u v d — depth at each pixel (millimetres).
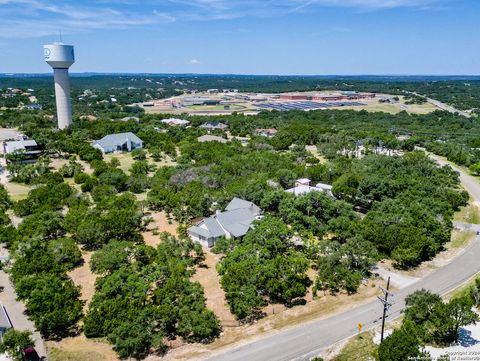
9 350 42438
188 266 64500
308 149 162500
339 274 58656
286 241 65750
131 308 46938
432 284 60250
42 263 57594
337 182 96375
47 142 142125
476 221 87062
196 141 154750
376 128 195625
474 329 49125
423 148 166250
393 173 107562
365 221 73250
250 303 50312
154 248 64875
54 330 49812
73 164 121812
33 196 88312
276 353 45625
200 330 46344
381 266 65938
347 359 44438
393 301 55625
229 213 76375
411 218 72375
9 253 65312
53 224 73688
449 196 93750
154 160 137375
